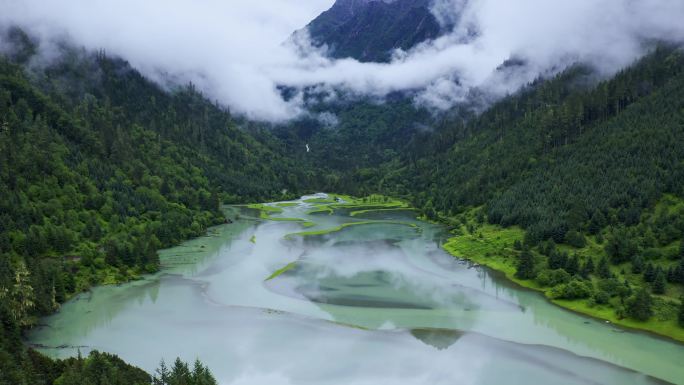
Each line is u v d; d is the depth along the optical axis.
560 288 114.19
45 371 71.25
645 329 95.94
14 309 93.12
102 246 147.38
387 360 85.25
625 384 77.56
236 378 79.12
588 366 83.12
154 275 135.50
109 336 94.31
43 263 119.88
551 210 163.75
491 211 190.25
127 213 180.00
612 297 107.88
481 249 157.75
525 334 95.88
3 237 121.50
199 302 113.56
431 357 86.31
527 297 117.25
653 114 194.75
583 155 194.75
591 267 122.25
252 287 125.06
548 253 137.50
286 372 81.12
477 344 91.56
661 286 105.69
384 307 110.56
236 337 94.25
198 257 157.50
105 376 65.56
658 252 119.38
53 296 107.19
